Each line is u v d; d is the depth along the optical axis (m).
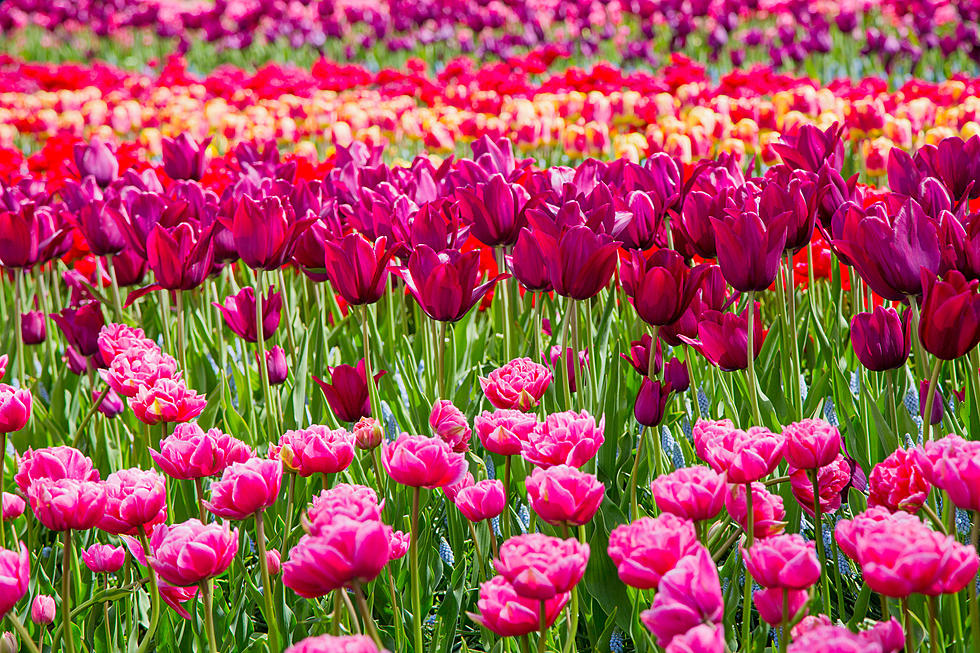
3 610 1.55
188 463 1.92
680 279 2.20
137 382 2.25
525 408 2.21
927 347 1.88
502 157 3.67
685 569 1.30
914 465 1.80
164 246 2.71
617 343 2.62
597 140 5.67
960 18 11.98
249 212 2.61
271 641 1.80
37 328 3.56
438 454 1.71
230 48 15.07
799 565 1.43
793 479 1.99
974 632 1.57
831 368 2.89
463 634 2.40
